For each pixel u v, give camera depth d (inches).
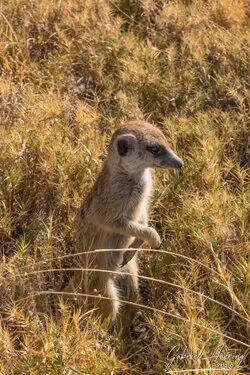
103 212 331.9
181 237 345.1
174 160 327.3
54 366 258.2
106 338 287.3
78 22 495.5
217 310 298.5
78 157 379.2
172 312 307.0
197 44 474.6
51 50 488.4
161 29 504.4
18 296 306.2
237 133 419.2
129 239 350.0
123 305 348.2
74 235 355.3
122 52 470.3
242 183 377.7
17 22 498.3
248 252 330.3
